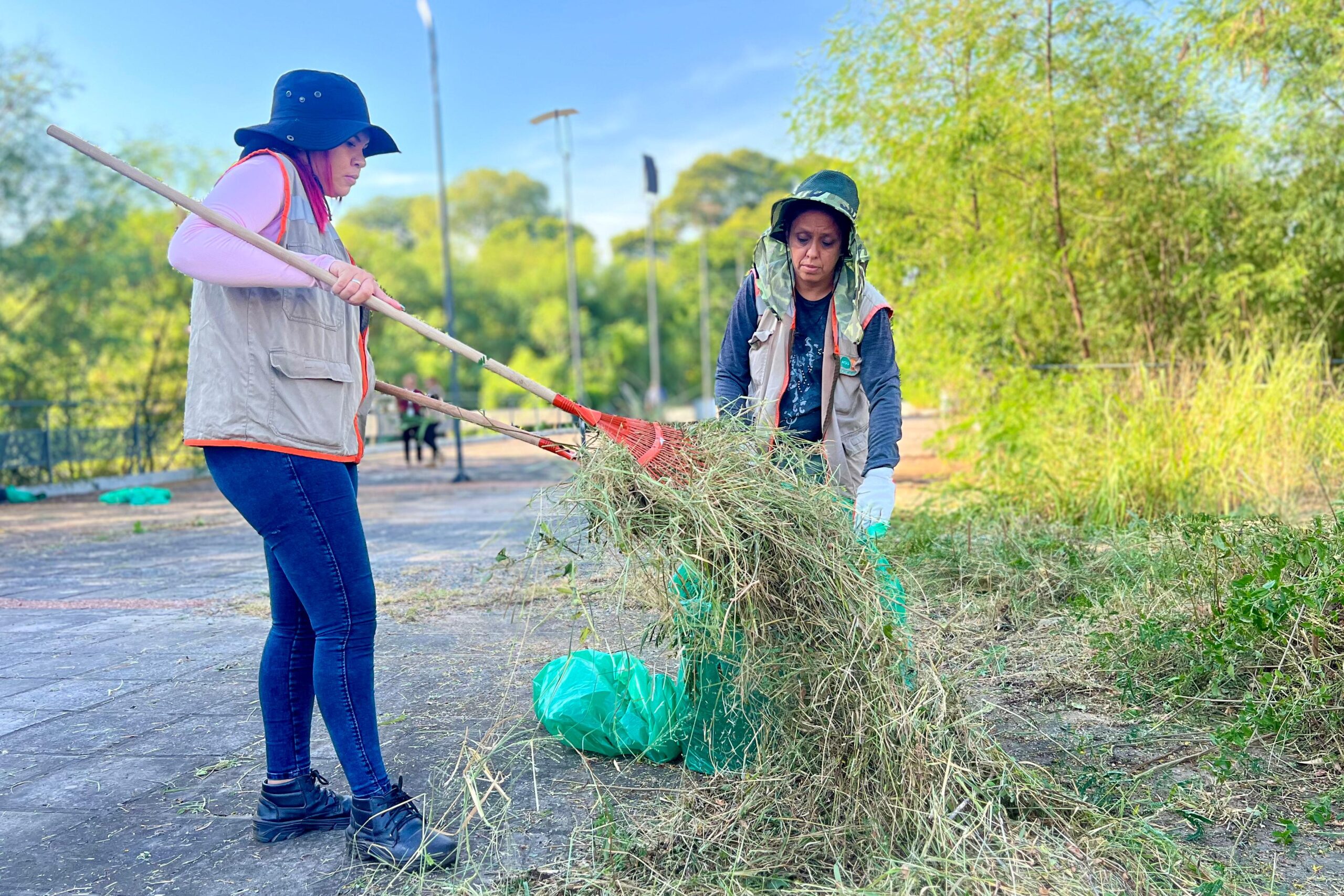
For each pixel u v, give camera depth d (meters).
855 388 3.02
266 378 2.34
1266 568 3.41
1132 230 8.58
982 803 2.30
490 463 18.25
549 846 2.38
